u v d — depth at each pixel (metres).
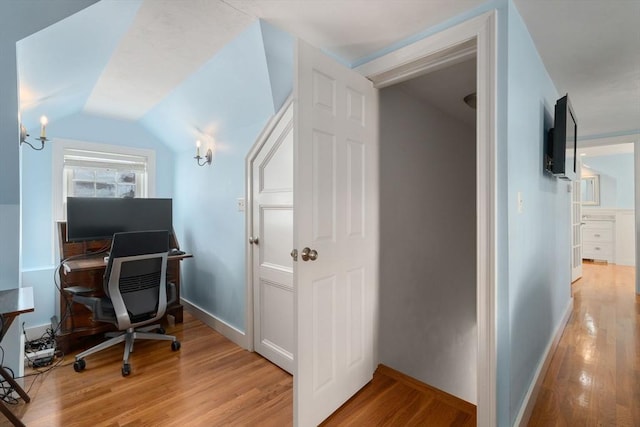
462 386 3.30
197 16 1.60
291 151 2.14
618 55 1.99
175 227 3.63
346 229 1.77
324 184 1.62
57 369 2.17
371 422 1.63
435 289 2.87
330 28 1.66
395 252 2.35
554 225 2.48
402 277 2.43
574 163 2.66
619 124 3.54
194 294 3.26
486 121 1.42
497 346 1.43
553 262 2.44
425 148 2.73
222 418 1.67
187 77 2.31
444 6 1.47
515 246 1.48
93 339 2.63
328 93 1.63
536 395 1.79
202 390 1.93
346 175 1.76
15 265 1.76
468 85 2.37
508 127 1.39
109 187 3.27
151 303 2.40
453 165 3.16
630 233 5.76
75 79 2.15
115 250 2.17
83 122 3.06
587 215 6.19
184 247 3.45
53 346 2.47
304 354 1.52
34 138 2.78
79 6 1.44
